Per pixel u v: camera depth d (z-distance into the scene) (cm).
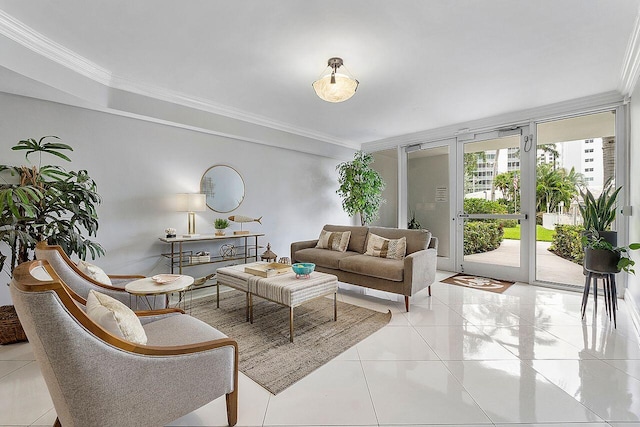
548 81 312
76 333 104
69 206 258
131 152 353
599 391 180
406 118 444
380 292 397
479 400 173
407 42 236
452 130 483
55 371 104
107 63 272
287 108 397
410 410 165
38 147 257
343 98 263
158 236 374
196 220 410
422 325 282
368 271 346
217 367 145
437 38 230
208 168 421
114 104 314
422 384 189
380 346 240
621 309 315
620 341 244
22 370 206
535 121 406
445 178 506
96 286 211
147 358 122
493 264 455
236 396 155
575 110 368
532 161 411
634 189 300
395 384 189
